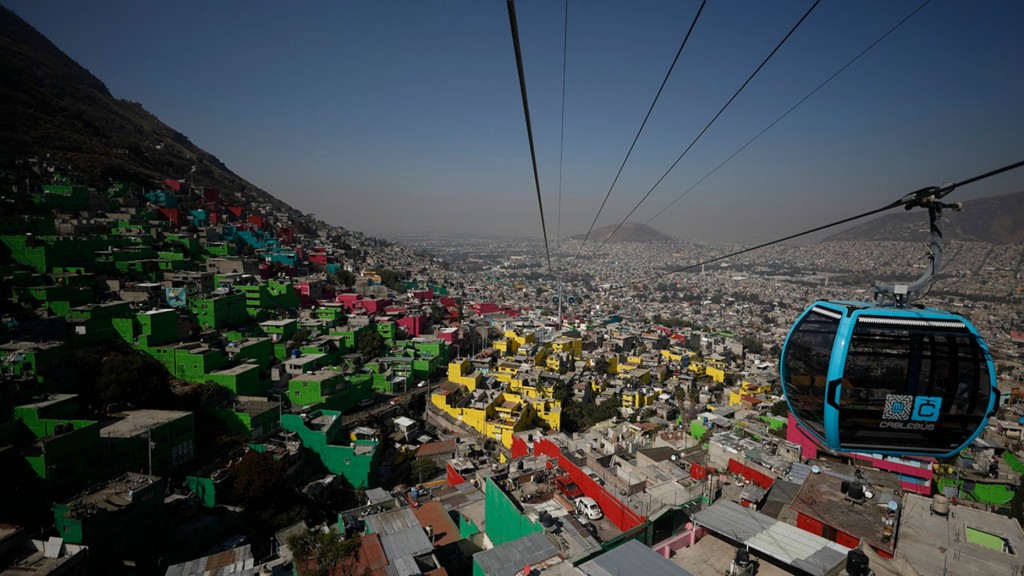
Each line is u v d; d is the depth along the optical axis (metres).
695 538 19.62
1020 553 18.16
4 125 104.88
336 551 23.77
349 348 75.19
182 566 27.56
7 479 31.75
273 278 92.00
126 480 32.75
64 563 25.64
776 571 16.81
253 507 37.75
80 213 82.56
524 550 19.50
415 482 48.16
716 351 107.19
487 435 59.03
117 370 44.09
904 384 9.87
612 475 26.86
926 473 26.52
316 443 47.44
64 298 53.22
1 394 36.00
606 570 16.23
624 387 77.81
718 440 31.59
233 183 174.62
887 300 10.62
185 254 84.38
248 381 53.38
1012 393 66.12
